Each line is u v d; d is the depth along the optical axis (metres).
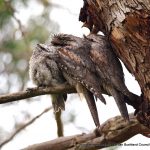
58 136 11.87
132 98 9.63
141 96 9.45
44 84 11.51
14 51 17.38
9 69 17.59
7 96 9.79
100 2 9.61
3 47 17.36
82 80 10.59
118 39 9.43
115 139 10.58
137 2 9.27
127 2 9.32
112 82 10.20
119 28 9.37
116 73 10.31
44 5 17.39
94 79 10.52
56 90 10.39
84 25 10.65
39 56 11.45
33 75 11.53
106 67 10.38
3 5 15.34
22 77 17.44
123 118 9.95
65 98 11.64
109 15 9.52
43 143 11.02
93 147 10.78
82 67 10.68
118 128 10.44
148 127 9.35
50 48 11.42
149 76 9.12
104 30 10.00
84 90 10.76
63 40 11.30
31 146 11.08
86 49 10.83
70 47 11.03
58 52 11.08
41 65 11.35
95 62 10.55
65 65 10.87
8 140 12.95
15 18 15.17
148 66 9.12
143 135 10.33
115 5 9.43
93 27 10.63
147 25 9.16
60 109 11.71
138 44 9.22
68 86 10.73
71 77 10.78
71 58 10.85
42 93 10.11
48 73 11.30
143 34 9.18
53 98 11.56
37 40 16.94
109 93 10.42
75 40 11.14
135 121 10.20
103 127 10.63
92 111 10.64
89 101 10.69
